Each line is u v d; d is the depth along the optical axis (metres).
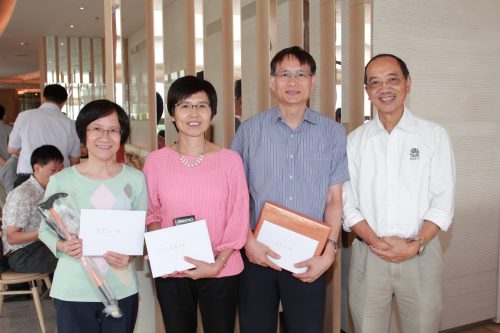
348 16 2.80
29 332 3.20
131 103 2.66
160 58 2.67
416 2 2.86
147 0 2.62
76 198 1.82
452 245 3.18
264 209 2.01
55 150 3.12
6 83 19.73
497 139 3.26
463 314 3.30
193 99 1.89
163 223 1.95
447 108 3.06
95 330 1.83
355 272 2.18
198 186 1.90
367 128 2.13
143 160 2.70
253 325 2.11
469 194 3.20
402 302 2.09
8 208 3.01
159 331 2.71
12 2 7.43
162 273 1.80
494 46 3.17
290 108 2.03
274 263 1.99
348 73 2.83
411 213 2.03
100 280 1.78
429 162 2.03
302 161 2.04
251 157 2.10
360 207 2.14
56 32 9.30
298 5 2.76
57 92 4.15
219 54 2.88
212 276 1.88
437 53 2.97
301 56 1.98
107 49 2.63
